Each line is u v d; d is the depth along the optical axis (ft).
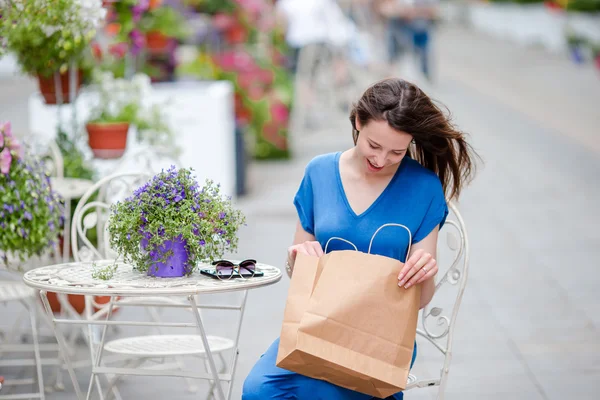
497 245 35.14
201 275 14.32
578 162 53.42
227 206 14.37
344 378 13.20
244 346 23.58
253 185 47.09
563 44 119.96
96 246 23.29
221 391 14.21
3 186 17.74
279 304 27.61
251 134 52.85
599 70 101.86
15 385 20.21
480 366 22.49
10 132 17.83
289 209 41.37
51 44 22.90
